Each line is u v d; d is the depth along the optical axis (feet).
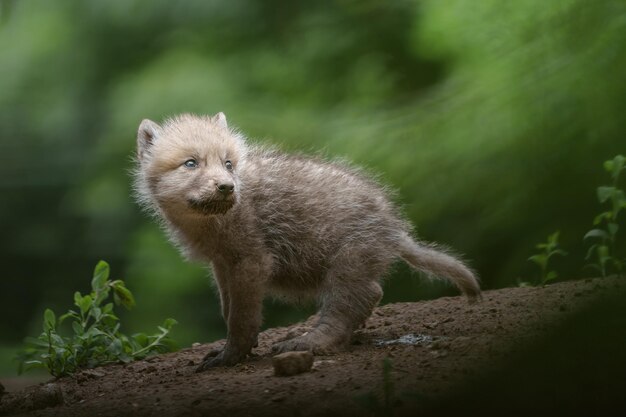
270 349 29.32
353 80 54.49
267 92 55.06
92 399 25.02
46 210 65.87
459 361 22.43
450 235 48.60
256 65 55.88
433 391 20.18
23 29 61.00
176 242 29.68
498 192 47.52
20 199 65.51
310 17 56.85
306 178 28.86
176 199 27.58
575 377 14.64
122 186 56.24
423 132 49.70
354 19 55.88
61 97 60.85
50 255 66.13
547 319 16.42
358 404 19.62
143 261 53.26
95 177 56.65
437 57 52.75
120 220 59.11
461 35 51.34
